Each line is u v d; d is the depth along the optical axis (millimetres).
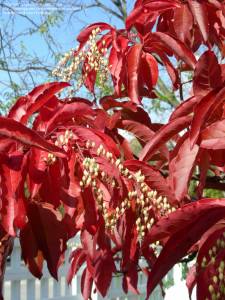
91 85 851
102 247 639
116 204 614
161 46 843
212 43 878
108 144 641
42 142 541
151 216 638
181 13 812
